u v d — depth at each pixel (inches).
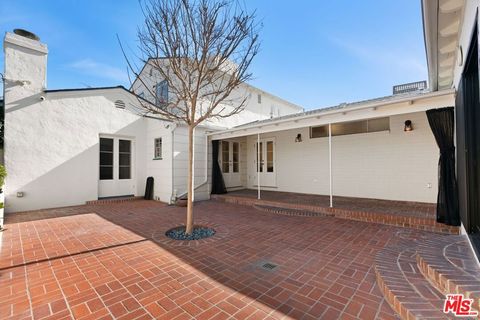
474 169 119.7
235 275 108.1
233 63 178.2
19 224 198.8
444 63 154.3
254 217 226.1
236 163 412.5
